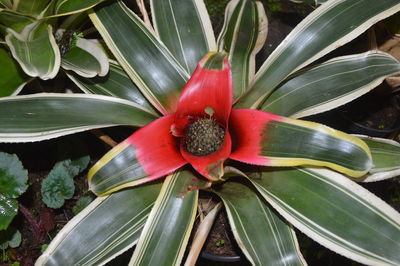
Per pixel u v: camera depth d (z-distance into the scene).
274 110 0.56
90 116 0.50
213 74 0.47
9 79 0.56
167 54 0.54
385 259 0.45
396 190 0.81
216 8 0.92
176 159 0.48
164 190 0.49
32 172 0.72
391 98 0.81
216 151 0.48
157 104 0.53
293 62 0.53
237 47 0.56
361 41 0.75
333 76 0.56
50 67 0.50
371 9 0.52
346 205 0.47
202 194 0.64
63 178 0.67
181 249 0.47
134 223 0.51
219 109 0.49
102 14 0.55
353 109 0.80
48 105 0.50
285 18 0.93
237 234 0.49
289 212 0.47
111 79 0.58
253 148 0.47
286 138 0.46
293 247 0.49
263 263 0.48
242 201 0.52
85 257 0.49
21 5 0.56
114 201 0.51
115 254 0.49
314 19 0.54
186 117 0.50
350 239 0.45
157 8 0.57
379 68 0.55
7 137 0.48
